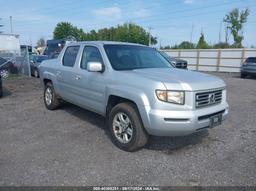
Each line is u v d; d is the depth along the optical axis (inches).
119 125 167.5
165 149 167.8
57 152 160.7
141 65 192.5
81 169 139.0
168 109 143.4
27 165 142.9
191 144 177.0
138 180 128.9
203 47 2162.9
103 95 180.4
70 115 247.8
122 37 2566.4
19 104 301.7
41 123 222.2
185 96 144.3
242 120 241.8
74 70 214.1
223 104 167.5
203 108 152.3
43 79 271.7
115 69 177.3
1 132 198.2
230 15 2043.6
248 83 578.2
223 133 201.9
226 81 623.2
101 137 187.9
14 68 660.1
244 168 142.9
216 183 127.1
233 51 1014.4
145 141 159.2
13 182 125.6
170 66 209.9
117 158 153.3
